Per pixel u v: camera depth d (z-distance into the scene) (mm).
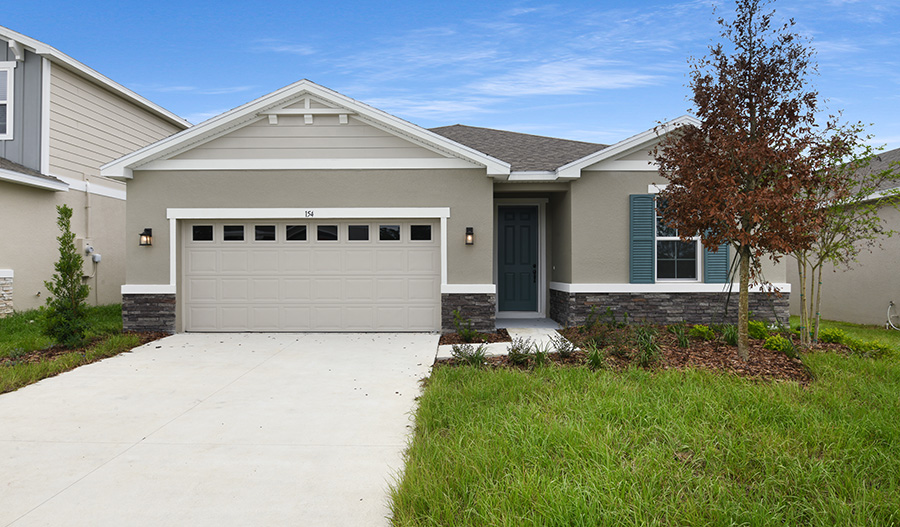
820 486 3383
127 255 9758
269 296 9984
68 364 7203
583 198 10266
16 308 11305
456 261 9820
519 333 9633
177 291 9805
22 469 3990
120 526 3184
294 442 4555
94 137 13570
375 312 9984
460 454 3779
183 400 5777
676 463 3604
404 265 9992
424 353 8148
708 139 7164
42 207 11961
